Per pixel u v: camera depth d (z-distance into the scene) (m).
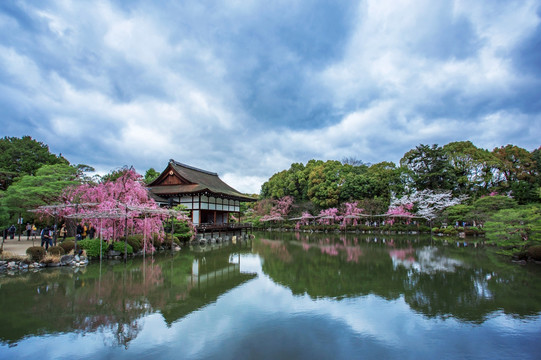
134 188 20.66
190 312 8.90
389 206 42.91
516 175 36.56
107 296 10.34
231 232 37.50
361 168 54.94
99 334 7.34
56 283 11.99
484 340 7.05
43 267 15.09
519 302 9.77
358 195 45.94
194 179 36.59
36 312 8.77
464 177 38.75
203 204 33.34
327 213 46.97
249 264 17.30
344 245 27.56
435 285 12.00
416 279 13.08
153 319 8.32
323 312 8.92
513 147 38.50
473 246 25.03
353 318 8.45
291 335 7.30
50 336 7.22
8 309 8.99
